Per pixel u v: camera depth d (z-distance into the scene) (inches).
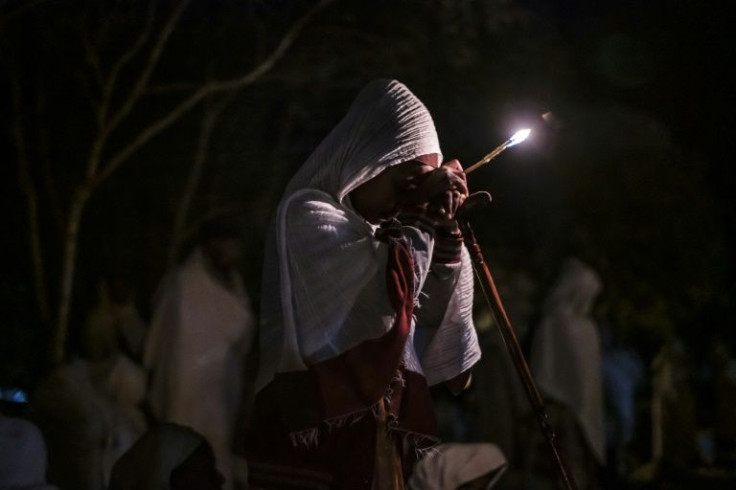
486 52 474.0
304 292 122.0
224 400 247.9
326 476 121.8
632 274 573.9
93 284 418.6
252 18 423.2
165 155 436.5
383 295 120.5
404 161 126.2
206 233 257.0
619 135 557.3
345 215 125.0
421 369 130.0
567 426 372.5
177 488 196.7
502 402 374.3
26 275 428.1
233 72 433.4
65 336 378.3
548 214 485.7
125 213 430.9
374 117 126.8
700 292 593.9
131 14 410.0
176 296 250.2
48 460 248.4
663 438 570.3
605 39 611.8
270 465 123.6
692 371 644.7
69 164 430.0
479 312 409.7
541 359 377.4
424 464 240.1
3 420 186.9
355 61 439.8
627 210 564.7
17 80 411.2
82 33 394.3
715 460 596.4
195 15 425.1
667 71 665.6
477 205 129.5
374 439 121.6
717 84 678.5
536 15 495.5
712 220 595.2
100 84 390.0
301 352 120.2
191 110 439.2
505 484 366.6
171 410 245.8
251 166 441.1
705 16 669.9
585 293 383.9
